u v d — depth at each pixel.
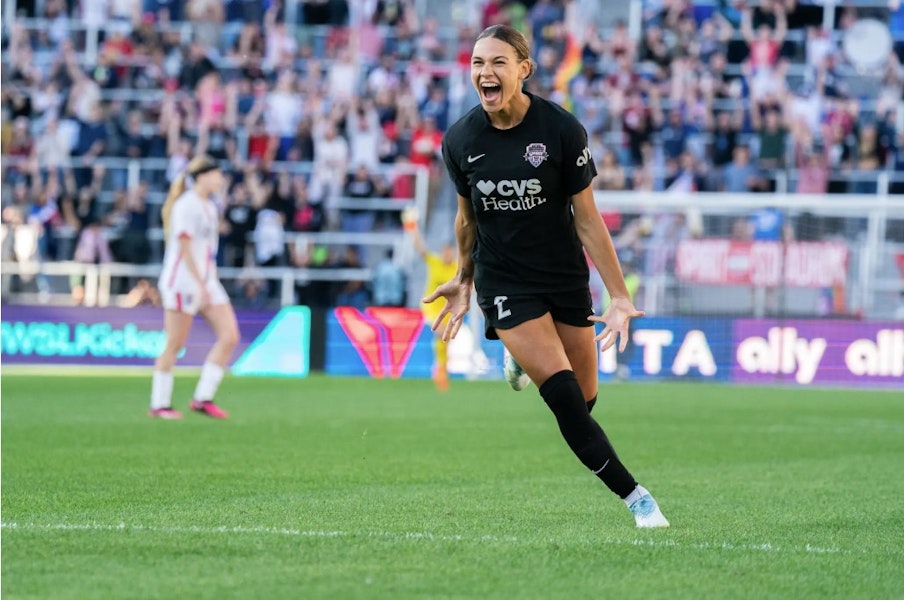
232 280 72.25
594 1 88.25
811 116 79.31
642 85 80.31
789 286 65.88
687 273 67.06
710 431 39.25
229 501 22.80
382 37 85.69
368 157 77.81
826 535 19.72
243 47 83.69
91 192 75.00
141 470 27.80
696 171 74.81
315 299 71.25
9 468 27.91
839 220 67.50
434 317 55.81
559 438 36.22
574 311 19.84
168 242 41.41
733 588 15.27
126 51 84.38
